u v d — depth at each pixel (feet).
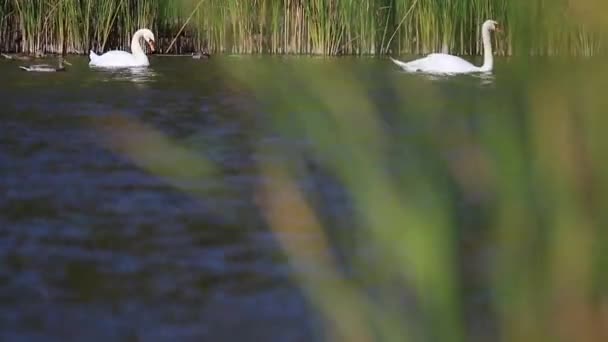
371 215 20.21
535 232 19.15
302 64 28.66
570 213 18.78
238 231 102.99
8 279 89.76
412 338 19.52
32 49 283.38
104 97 207.92
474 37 283.18
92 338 75.82
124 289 86.89
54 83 229.25
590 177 18.84
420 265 18.54
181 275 90.27
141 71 252.83
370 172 21.31
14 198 119.85
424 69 240.73
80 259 95.86
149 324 78.43
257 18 244.63
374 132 22.77
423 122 24.00
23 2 279.69
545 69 19.31
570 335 18.31
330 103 22.98
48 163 140.15
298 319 78.18
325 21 272.51
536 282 18.90
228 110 188.65
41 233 104.88
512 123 19.52
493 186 19.83
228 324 77.87
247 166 135.95
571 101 19.01
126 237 103.09
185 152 26.63
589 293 18.54
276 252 95.71
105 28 286.05
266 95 24.64
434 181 20.67
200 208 111.96
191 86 224.53
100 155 144.97
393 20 279.69
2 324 78.69
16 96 208.23
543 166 19.12
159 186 123.95
